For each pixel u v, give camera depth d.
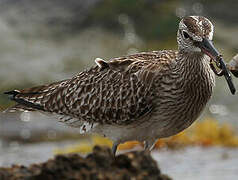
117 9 23.89
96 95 12.25
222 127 18.11
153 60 11.92
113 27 23.66
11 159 16.28
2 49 22.97
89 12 23.95
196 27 11.06
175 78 11.48
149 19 23.61
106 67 12.29
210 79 11.66
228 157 16.12
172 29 23.27
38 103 12.91
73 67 22.27
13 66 22.22
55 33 23.69
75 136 18.84
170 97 11.51
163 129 11.82
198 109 11.77
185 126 11.90
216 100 21.27
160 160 16.05
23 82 21.53
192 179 14.11
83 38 23.44
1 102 20.62
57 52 22.94
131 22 23.62
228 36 23.02
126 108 11.91
